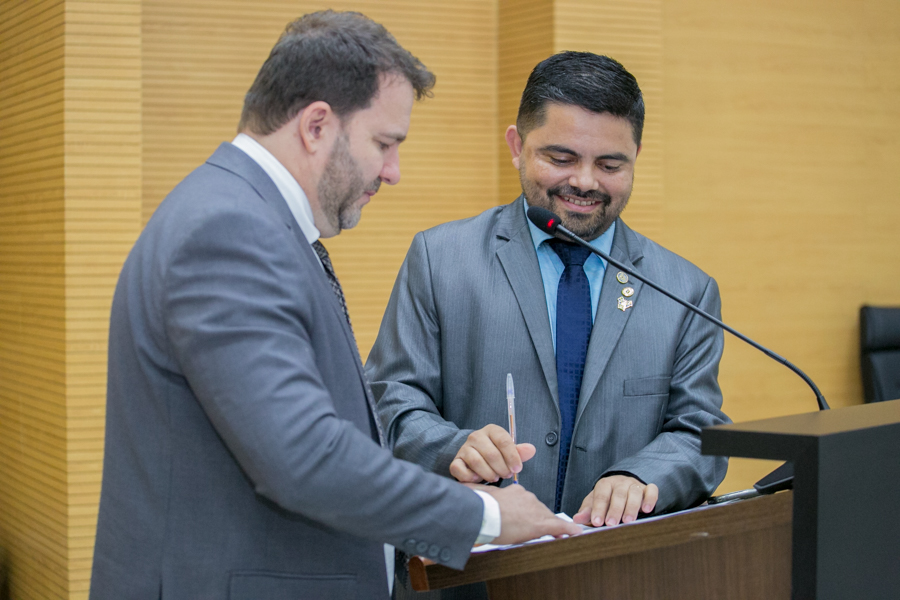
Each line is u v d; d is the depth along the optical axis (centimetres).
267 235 109
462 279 175
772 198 418
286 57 120
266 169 122
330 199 124
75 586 300
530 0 361
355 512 104
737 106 409
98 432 301
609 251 178
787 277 423
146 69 334
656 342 172
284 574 114
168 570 112
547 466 166
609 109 162
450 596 166
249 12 343
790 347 425
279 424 101
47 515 313
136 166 303
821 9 424
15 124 327
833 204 432
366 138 122
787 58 418
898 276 447
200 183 116
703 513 113
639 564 112
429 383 173
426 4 366
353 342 127
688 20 398
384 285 367
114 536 116
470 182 376
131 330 114
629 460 157
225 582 112
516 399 168
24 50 319
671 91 397
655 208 379
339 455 103
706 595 115
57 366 303
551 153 166
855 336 438
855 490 90
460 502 109
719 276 411
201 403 106
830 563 88
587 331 173
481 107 376
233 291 104
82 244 298
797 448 89
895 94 443
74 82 296
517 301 172
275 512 114
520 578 113
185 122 338
